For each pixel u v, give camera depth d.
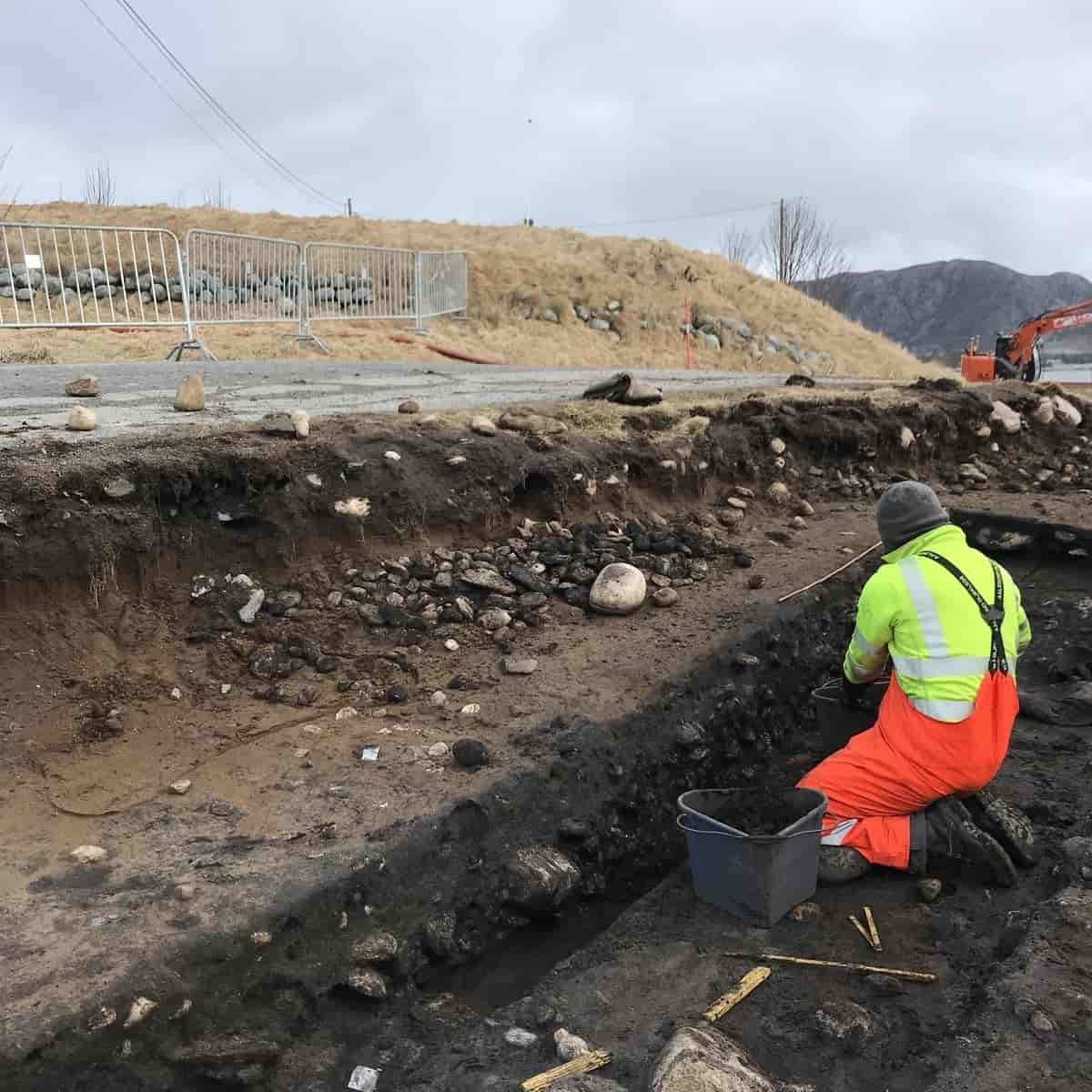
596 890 3.45
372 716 3.79
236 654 4.03
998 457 8.55
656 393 7.00
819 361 25.42
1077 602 5.75
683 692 4.25
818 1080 2.41
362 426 5.25
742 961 2.89
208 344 13.47
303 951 2.65
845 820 3.34
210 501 4.36
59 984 2.28
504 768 3.45
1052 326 18.94
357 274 18.17
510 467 5.39
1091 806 3.70
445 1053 2.53
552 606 4.87
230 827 3.01
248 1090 2.35
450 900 3.03
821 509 6.91
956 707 3.23
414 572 4.77
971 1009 2.63
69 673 3.65
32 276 17.31
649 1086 2.26
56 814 3.01
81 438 4.46
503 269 24.38
